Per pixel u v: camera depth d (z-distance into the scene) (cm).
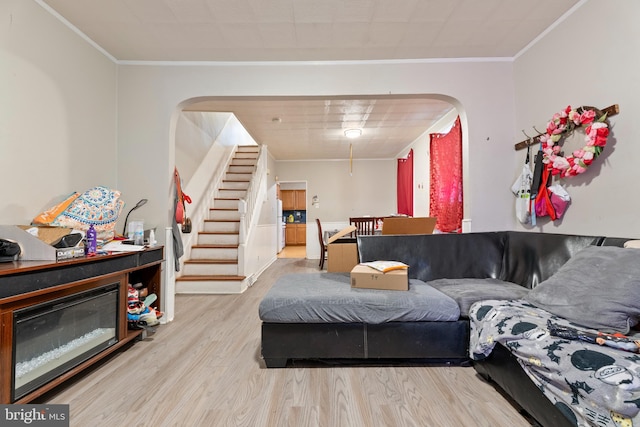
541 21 242
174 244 298
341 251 296
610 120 197
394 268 221
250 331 265
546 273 217
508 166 297
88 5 216
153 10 222
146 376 187
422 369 196
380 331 197
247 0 213
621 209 191
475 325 184
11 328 138
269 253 652
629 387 98
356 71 299
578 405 112
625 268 146
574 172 216
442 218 448
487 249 277
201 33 252
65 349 176
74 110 240
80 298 180
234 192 589
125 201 289
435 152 472
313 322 196
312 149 695
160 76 295
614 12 194
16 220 193
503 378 160
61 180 228
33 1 205
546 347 130
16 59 194
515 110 295
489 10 227
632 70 183
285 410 152
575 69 225
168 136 293
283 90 298
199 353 220
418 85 298
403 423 142
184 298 378
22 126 198
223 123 629
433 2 218
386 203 802
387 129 538
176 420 145
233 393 168
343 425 141
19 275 140
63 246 174
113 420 145
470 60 298
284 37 259
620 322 134
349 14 230
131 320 234
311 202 807
